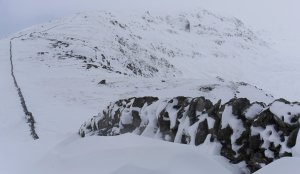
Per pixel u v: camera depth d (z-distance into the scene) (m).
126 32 121.81
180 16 186.50
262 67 148.12
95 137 6.44
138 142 5.62
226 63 145.25
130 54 87.50
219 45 165.75
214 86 21.86
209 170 4.77
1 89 28.27
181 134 6.60
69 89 27.98
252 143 5.42
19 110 21.75
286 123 5.04
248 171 5.38
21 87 28.44
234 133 5.66
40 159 6.91
